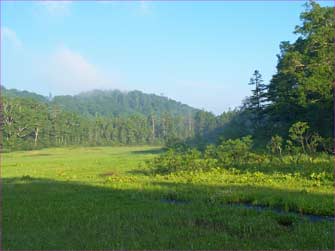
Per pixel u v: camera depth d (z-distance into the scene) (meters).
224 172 28.11
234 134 59.50
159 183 23.95
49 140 115.38
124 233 11.91
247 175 25.84
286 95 47.66
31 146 105.56
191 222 13.10
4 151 96.25
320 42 44.41
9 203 17.58
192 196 18.28
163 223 13.17
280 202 16.03
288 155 35.56
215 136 106.81
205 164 30.59
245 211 14.60
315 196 16.92
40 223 13.47
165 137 134.25
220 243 10.70
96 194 19.95
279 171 27.30
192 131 135.75
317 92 42.31
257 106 56.88
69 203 17.38
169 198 18.78
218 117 120.31
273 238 11.06
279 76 50.31
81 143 128.00
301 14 47.59
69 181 27.27
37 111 110.88
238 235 11.55
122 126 137.00
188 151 35.72
